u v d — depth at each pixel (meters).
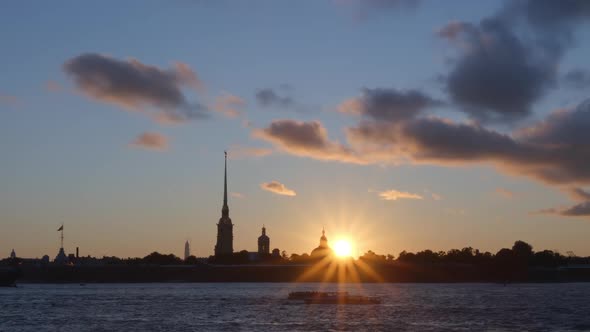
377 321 199.25
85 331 181.38
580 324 191.62
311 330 179.12
